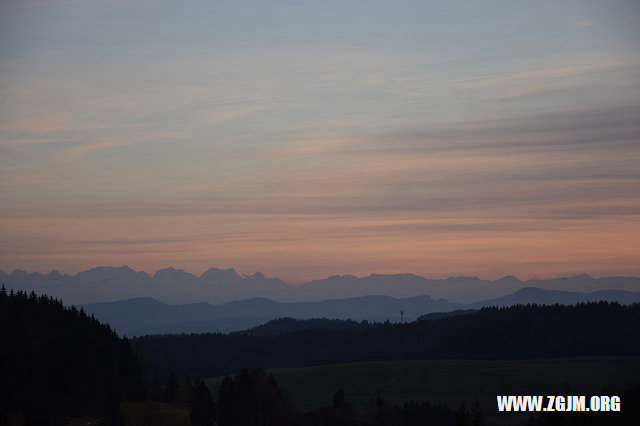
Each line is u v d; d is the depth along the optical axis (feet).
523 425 475.31
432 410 487.20
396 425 460.55
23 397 430.61
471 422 350.43
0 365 442.09
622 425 356.38
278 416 428.97
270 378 469.16
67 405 451.94
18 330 483.10
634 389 379.55
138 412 466.70
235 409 410.72
